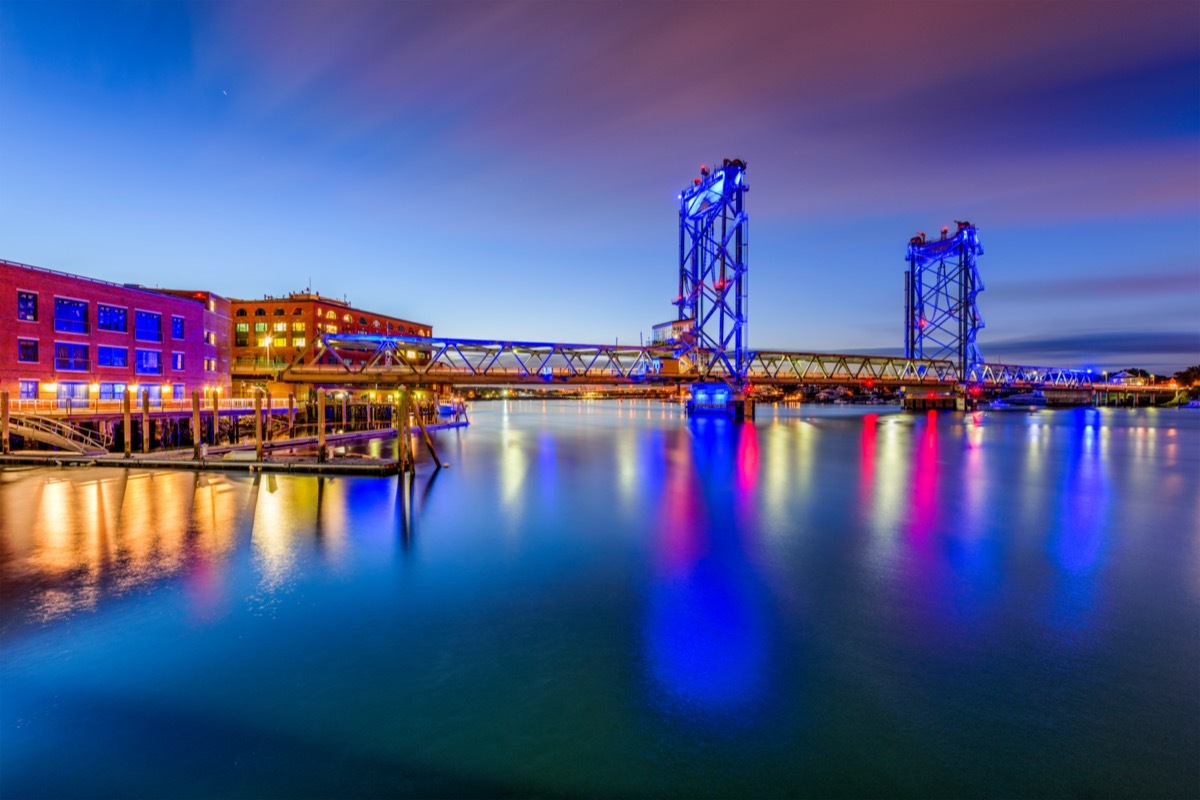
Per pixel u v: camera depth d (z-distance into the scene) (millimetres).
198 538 20172
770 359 102938
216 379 68375
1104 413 150750
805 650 11719
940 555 18719
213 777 7879
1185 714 9422
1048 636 12438
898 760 8258
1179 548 19641
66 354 47875
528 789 7703
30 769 8000
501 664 11055
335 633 12430
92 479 31906
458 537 20750
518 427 92625
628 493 30609
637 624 13000
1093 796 7590
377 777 7902
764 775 7973
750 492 31156
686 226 99438
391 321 138625
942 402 157000
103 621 12992
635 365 84125
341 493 29062
